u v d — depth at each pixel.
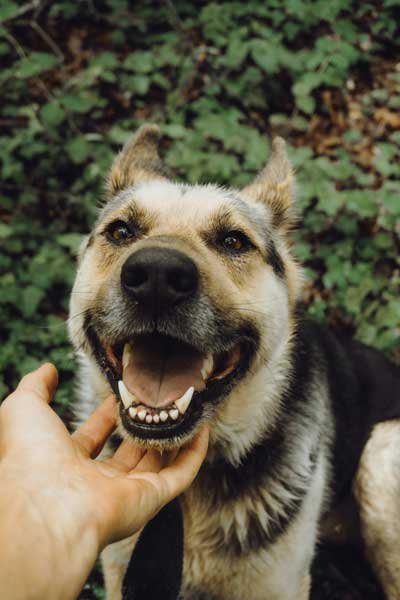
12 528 0.32
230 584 0.53
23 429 0.38
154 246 0.42
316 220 0.88
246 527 0.51
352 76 1.11
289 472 0.52
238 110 1.00
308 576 0.57
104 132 1.00
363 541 0.65
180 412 0.42
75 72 1.09
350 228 0.87
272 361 0.51
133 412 0.42
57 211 0.92
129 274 0.42
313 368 0.58
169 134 0.91
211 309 0.44
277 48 1.01
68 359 0.74
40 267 0.80
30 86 1.05
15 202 0.91
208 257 0.46
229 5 1.09
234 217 0.50
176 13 1.12
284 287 0.54
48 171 0.94
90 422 0.45
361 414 0.66
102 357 0.49
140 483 0.39
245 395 0.50
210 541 0.52
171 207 0.50
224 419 0.50
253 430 0.51
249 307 0.48
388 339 0.82
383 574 0.64
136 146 0.61
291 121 0.99
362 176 0.91
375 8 1.15
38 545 0.32
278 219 0.58
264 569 0.51
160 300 0.42
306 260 0.88
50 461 0.37
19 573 0.31
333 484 0.62
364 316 0.83
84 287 0.50
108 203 0.57
